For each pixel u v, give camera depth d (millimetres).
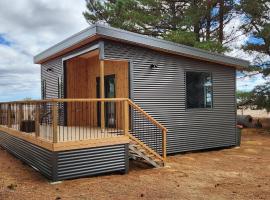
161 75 10125
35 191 6129
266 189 6316
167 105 10234
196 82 11070
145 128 9672
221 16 18609
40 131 8727
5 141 11523
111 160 7465
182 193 6039
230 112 12086
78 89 11766
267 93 18484
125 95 10195
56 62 12008
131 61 9469
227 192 6113
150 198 5715
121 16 18953
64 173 6836
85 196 5809
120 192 6082
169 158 9906
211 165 8812
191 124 10859
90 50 9461
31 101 8094
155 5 19141
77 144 6980
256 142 13938
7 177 7352
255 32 17938
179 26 18188
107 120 10812
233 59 11656
